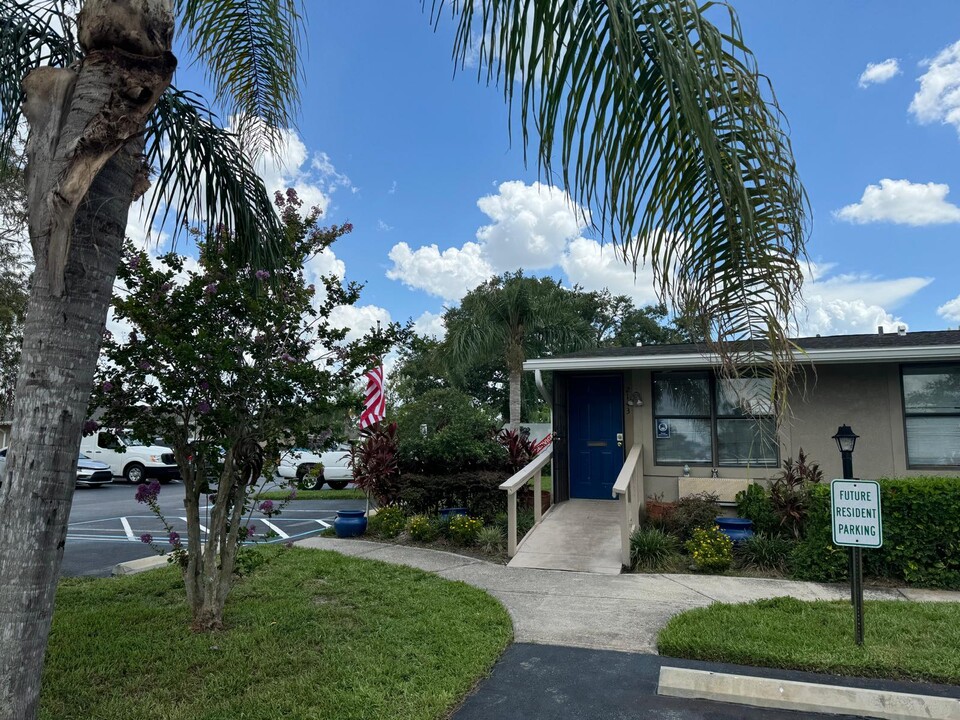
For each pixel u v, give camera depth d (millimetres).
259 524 12023
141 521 12406
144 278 4852
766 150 1572
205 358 4832
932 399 8562
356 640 4906
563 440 10781
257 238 5141
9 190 8766
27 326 2367
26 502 2252
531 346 18688
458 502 10078
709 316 1821
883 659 4277
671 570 7434
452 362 19547
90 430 4902
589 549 8156
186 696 3906
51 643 4812
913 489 6754
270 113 5312
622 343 33375
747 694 3855
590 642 4965
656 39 1531
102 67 2389
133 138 2625
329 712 3662
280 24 4844
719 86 1457
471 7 2035
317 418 5586
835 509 4754
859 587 4688
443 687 4000
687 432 9766
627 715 3705
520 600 6199
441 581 6836
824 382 8984
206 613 5203
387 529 9672
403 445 10523
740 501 8586
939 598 6105
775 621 5180
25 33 3779
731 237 1479
